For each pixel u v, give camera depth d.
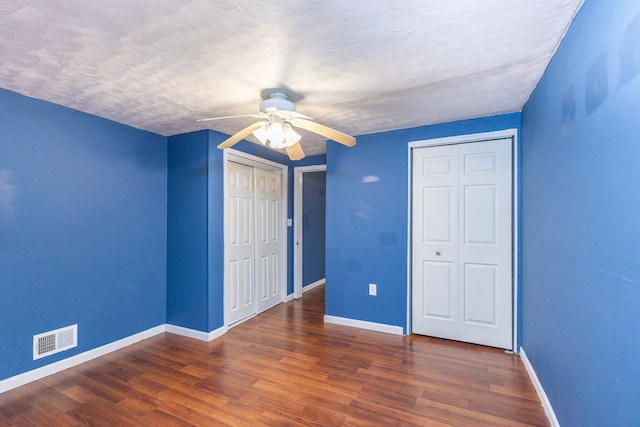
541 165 2.00
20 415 1.89
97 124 2.73
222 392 2.13
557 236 1.69
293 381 2.26
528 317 2.39
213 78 1.98
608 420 1.14
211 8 1.29
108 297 2.81
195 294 3.16
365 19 1.38
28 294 2.28
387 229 3.23
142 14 1.33
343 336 3.12
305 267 5.05
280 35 1.50
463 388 2.15
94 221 2.71
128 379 2.31
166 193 3.36
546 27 1.45
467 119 2.85
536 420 1.81
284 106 2.03
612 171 1.10
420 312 3.14
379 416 1.86
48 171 2.39
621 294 1.05
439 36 1.52
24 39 1.53
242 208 3.63
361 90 2.17
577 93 1.39
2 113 2.15
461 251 2.96
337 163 3.49
